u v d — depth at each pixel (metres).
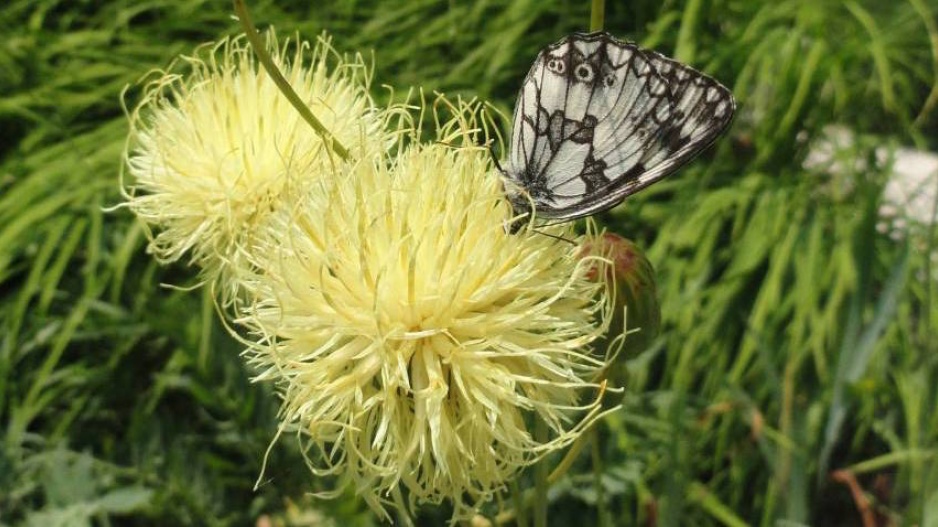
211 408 0.38
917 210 0.46
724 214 0.41
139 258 0.40
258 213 0.24
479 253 0.22
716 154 0.44
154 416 0.37
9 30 0.45
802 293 0.38
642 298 0.23
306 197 0.22
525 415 0.28
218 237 0.25
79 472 0.33
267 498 0.35
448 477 0.22
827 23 0.46
